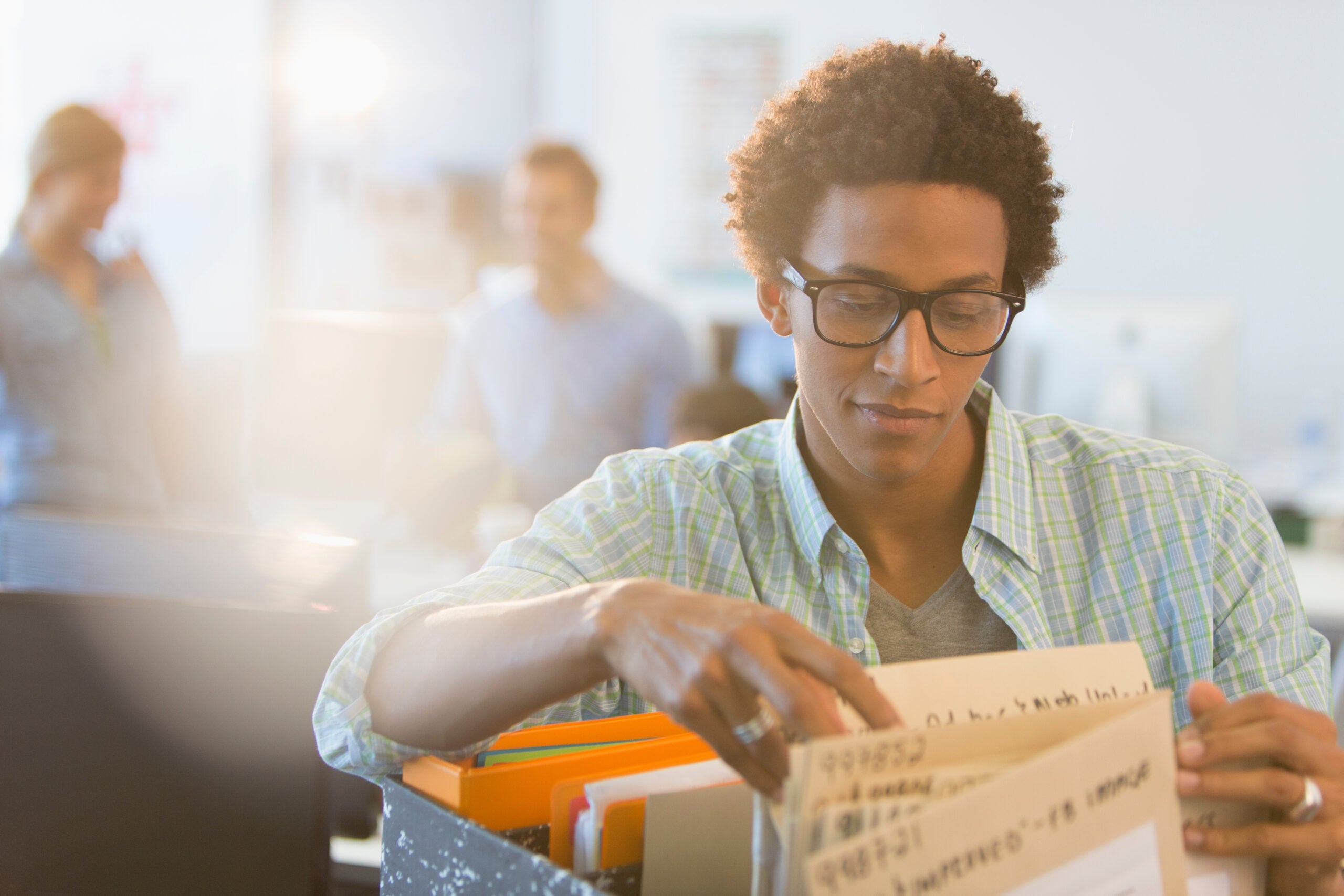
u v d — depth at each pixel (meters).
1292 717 0.58
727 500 0.91
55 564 1.10
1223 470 0.92
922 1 4.77
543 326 3.20
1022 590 0.85
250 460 2.68
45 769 0.92
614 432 3.23
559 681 0.61
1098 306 3.03
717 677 0.52
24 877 0.92
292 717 0.90
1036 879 0.46
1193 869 0.57
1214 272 4.63
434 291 4.86
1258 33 4.53
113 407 2.33
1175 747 0.56
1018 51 4.71
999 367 3.07
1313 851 0.57
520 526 2.96
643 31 4.93
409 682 0.68
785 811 0.46
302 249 4.87
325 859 0.91
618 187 5.02
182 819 0.91
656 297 3.29
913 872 0.43
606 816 0.58
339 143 4.83
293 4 4.79
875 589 0.87
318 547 1.05
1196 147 4.61
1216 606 0.86
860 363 0.75
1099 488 0.90
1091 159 4.68
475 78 4.83
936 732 0.46
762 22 4.88
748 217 0.83
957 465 0.85
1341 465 3.99
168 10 4.79
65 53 4.83
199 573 1.06
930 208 0.72
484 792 0.61
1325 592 2.52
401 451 2.69
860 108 0.74
